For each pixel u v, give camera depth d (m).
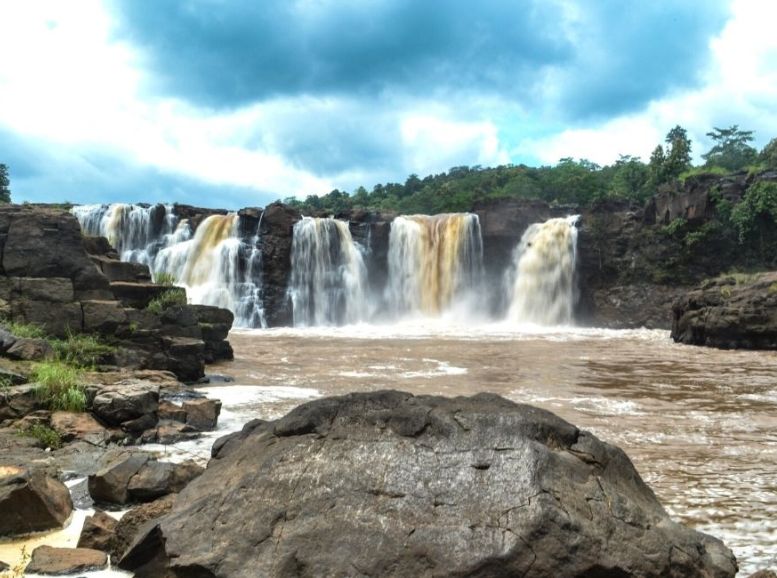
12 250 17.75
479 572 4.77
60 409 12.16
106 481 7.96
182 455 10.63
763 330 31.92
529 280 52.00
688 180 50.38
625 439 12.27
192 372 18.64
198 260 48.78
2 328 15.66
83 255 18.39
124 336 18.08
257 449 6.28
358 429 6.05
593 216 52.41
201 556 5.18
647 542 5.17
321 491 5.49
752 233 47.47
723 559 5.47
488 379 20.25
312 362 24.41
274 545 5.16
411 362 24.80
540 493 5.18
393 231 52.62
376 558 4.91
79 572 5.98
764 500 8.67
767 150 81.12
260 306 47.97
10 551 6.61
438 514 5.15
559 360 26.41
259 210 50.38
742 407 15.84
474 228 52.94
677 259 49.62
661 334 42.38
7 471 9.12
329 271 50.22
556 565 4.81
